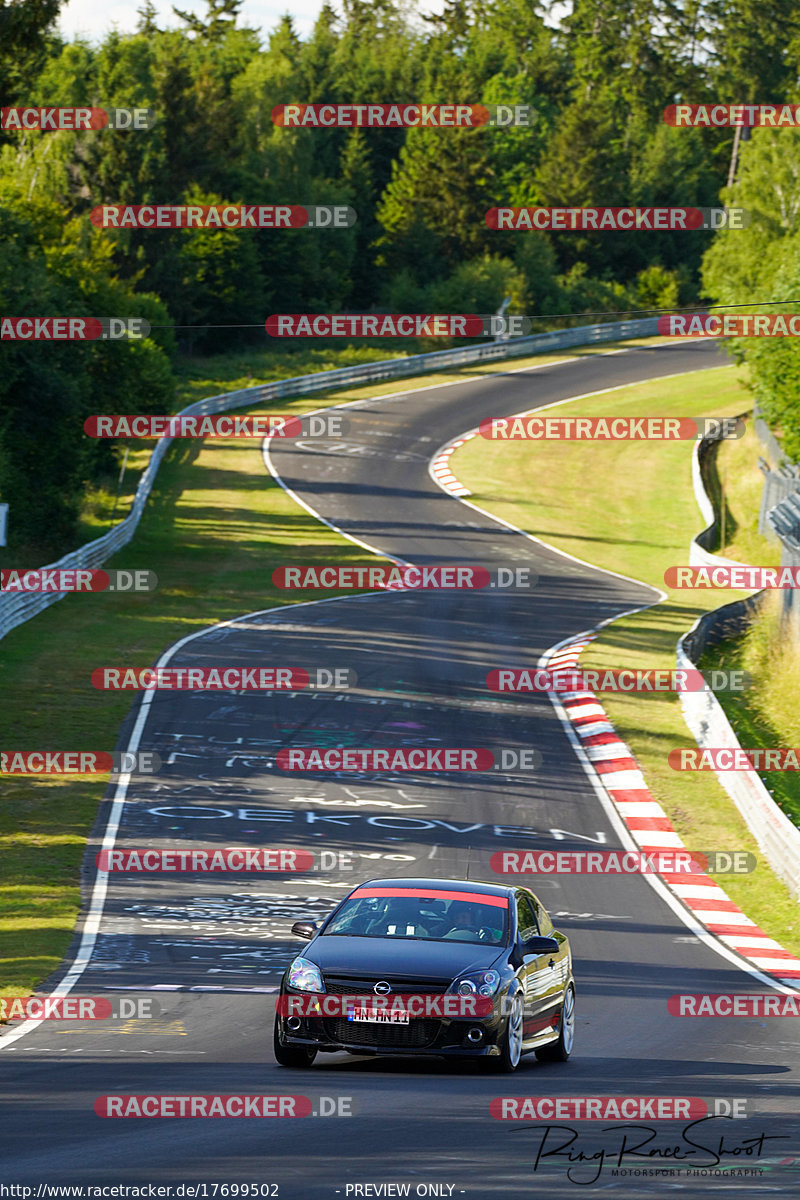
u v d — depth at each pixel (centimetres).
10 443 18212
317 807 9156
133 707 11375
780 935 7250
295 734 10956
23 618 14275
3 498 17562
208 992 5381
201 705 11600
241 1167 2764
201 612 15562
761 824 9069
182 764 9931
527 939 4366
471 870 8062
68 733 10475
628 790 10181
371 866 7962
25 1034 4519
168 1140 3017
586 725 11906
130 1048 4294
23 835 8162
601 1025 5119
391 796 9556
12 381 17688
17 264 18200
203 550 19188
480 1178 2742
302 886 7500
